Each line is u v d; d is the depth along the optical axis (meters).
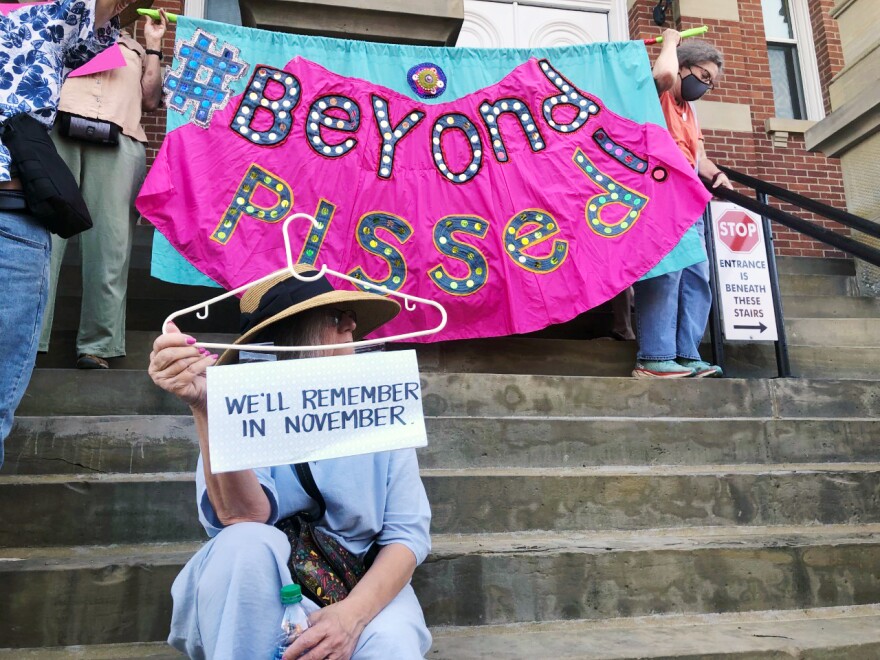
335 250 3.40
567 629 2.19
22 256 1.85
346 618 1.35
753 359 4.02
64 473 2.51
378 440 1.39
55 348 3.37
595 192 3.60
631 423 2.95
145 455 2.56
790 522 2.70
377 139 3.56
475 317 3.48
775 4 7.82
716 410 3.34
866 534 2.59
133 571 2.04
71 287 3.89
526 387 3.21
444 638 2.09
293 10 4.01
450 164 3.59
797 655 2.00
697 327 3.67
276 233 3.36
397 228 3.49
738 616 2.31
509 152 3.63
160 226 3.24
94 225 3.15
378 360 1.43
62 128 3.13
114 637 2.00
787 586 2.37
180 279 3.26
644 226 3.54
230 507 1.43
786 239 6.71
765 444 3.05
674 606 2.29
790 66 7.71
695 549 2.33
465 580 2.19
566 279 3.49
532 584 2.22
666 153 3.59
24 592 1.98
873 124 5.11
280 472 1.56
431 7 4.08
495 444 2.83
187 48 3.47
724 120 6.87
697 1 7.00
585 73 3.77
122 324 3.21
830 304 4.93
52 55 1.98
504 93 3.71
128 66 3.39
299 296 1.58
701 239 3.62
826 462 3.09
